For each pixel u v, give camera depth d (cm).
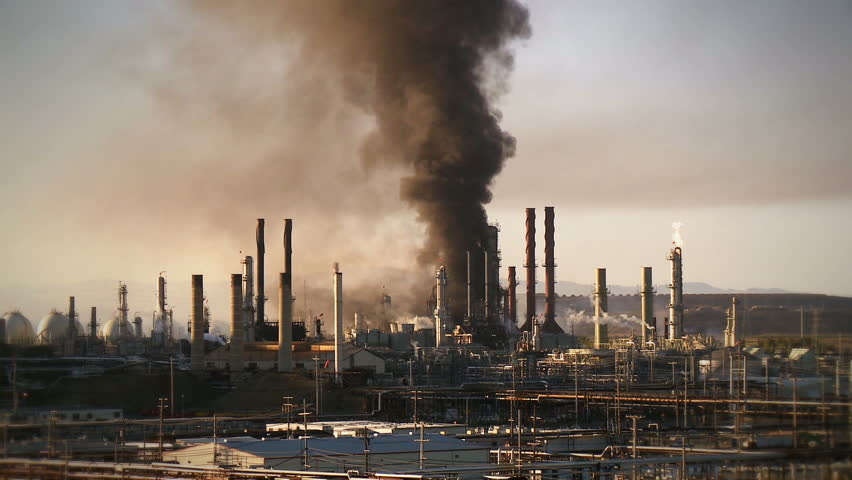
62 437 16438
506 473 12975
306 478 11831
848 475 10244
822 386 15600
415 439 15975
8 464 12712
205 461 14712
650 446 15138
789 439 13900
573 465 11831
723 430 17562
